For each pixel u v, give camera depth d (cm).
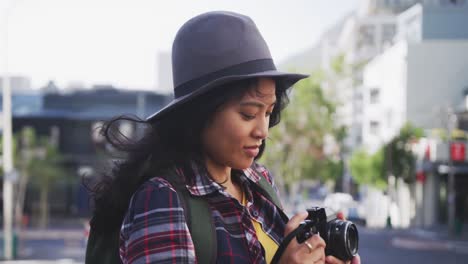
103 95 4175
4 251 2078
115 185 145
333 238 141
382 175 3572
